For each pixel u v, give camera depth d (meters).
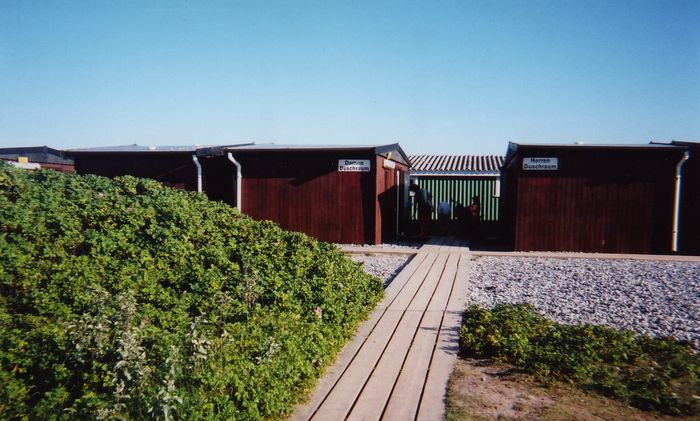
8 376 4.44
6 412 3.97
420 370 5.73
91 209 9.02
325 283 7.88
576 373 5.68
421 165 25.89
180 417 3.84
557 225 16.02
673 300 9.33
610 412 4.86
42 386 4.46
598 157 15.80
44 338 5.10
